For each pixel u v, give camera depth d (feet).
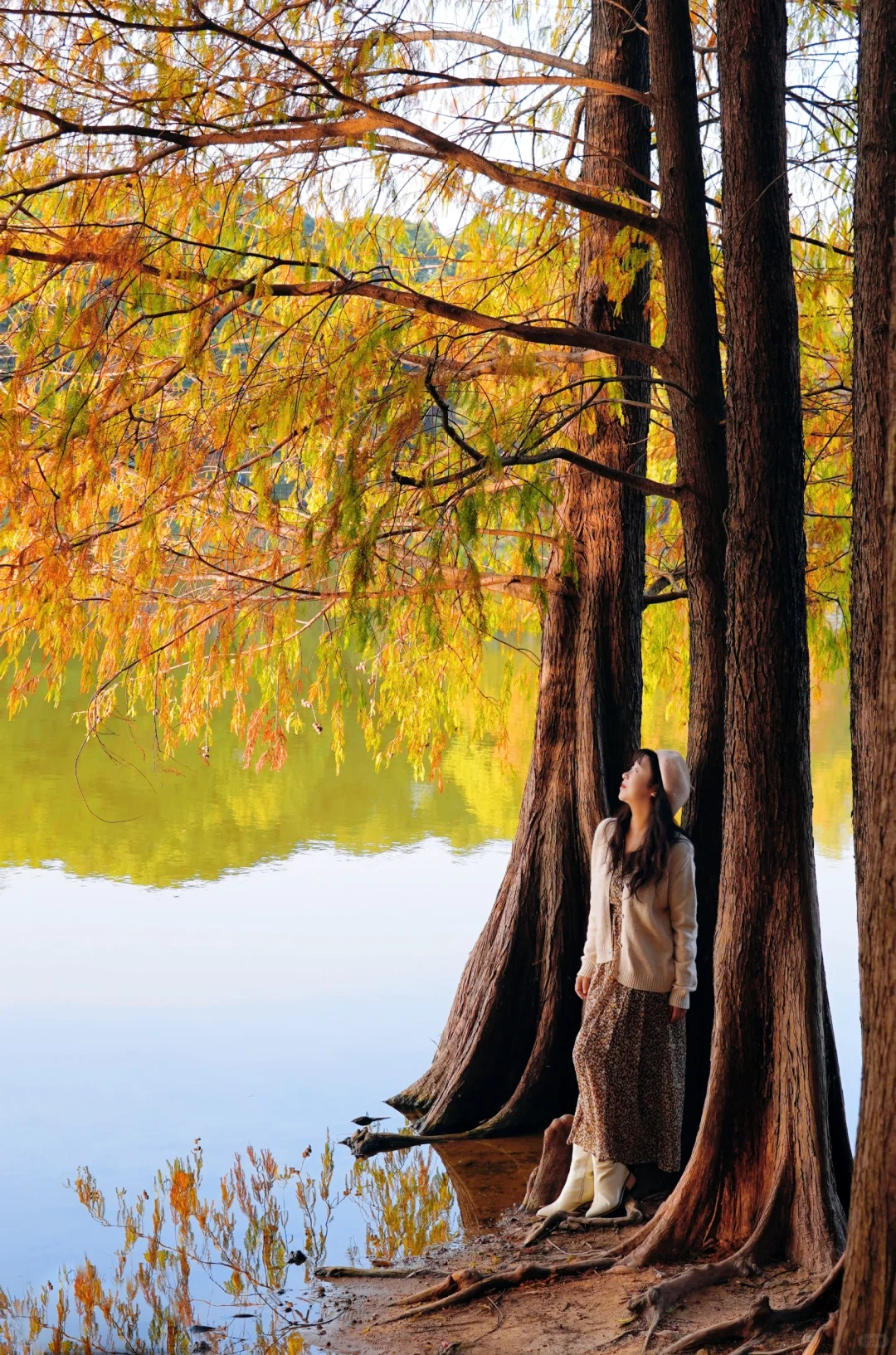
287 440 18.25
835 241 25.02
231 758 64.95
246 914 35.99
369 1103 23.47
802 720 16.08
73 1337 14.78
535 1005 23.48
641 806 17.75
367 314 21.29
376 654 24.00
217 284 17.08
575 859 23.61
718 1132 15.76
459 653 25.53
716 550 19.93
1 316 19.02
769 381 16.26
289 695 23.27
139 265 16.92
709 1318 13.56
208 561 22.66
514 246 24.30
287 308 19.76
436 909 36.68
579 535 23.99
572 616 24.23
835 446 27.32
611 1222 17.24
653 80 19.99
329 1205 19.07
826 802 52.60
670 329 19.88
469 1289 15.23
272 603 22.13
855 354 13.19
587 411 22.84
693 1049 19.69
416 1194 19.40
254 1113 22.90
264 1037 26.53
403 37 18.78
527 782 24.50
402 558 21.88
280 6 18.78
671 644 31.12
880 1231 9.16
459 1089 22.91
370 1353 13.97
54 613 18.70
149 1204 18.93
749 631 16.10
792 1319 13.08
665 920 17.47
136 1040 26.21
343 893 38.50
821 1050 15.55
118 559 22.08
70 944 32.91
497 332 17.93
